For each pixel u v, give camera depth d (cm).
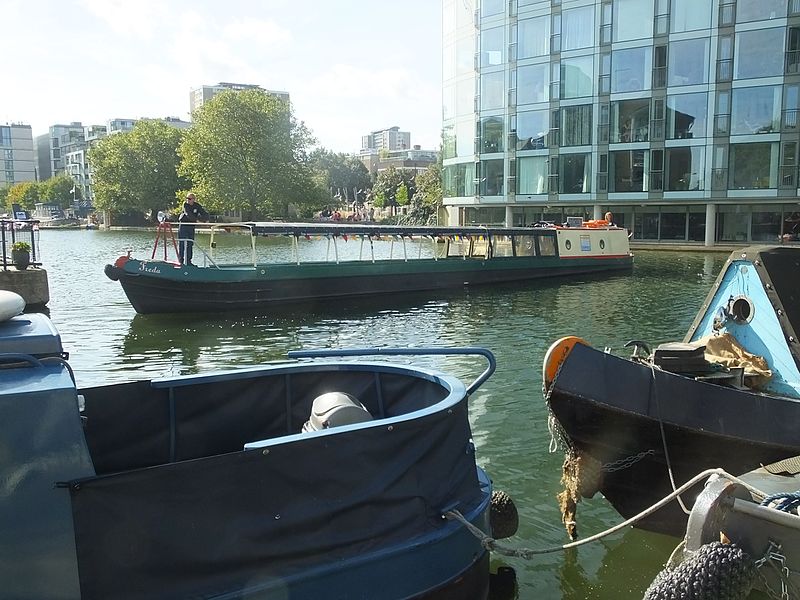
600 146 4653
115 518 365
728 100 4212
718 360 677
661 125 4431
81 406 416
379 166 18688
